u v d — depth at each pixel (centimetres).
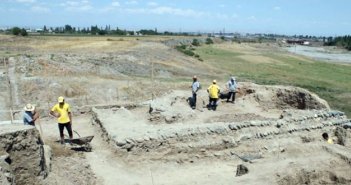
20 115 2122
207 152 1441
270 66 6347
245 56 7806
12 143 965
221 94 2303
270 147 1537
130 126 1512
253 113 2039
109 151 1405
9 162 959
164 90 3006
